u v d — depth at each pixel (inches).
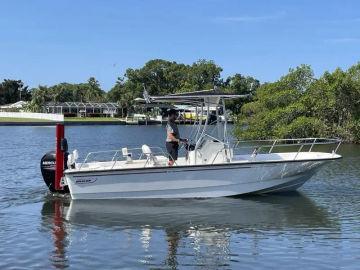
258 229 447.8
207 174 565.6
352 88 1599.4
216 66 4687.5
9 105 5802.2
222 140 580.7
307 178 605.3
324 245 396.8
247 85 4259.4
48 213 507.2
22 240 409.7
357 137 1551.4
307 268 341.7
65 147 588.1
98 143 1686.8
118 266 346.6
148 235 426.3
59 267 343.6
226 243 402.9
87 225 459.5
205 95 558.6
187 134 635.5
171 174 559.8
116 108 4813.0
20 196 595.2
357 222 475.2
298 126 1507.1
